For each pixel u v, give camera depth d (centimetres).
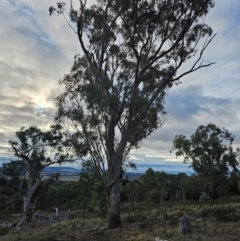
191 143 4794
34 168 3556
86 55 2070
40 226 2852
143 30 2152
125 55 2223
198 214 1992
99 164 1894
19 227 2953
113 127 1908
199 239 1310
